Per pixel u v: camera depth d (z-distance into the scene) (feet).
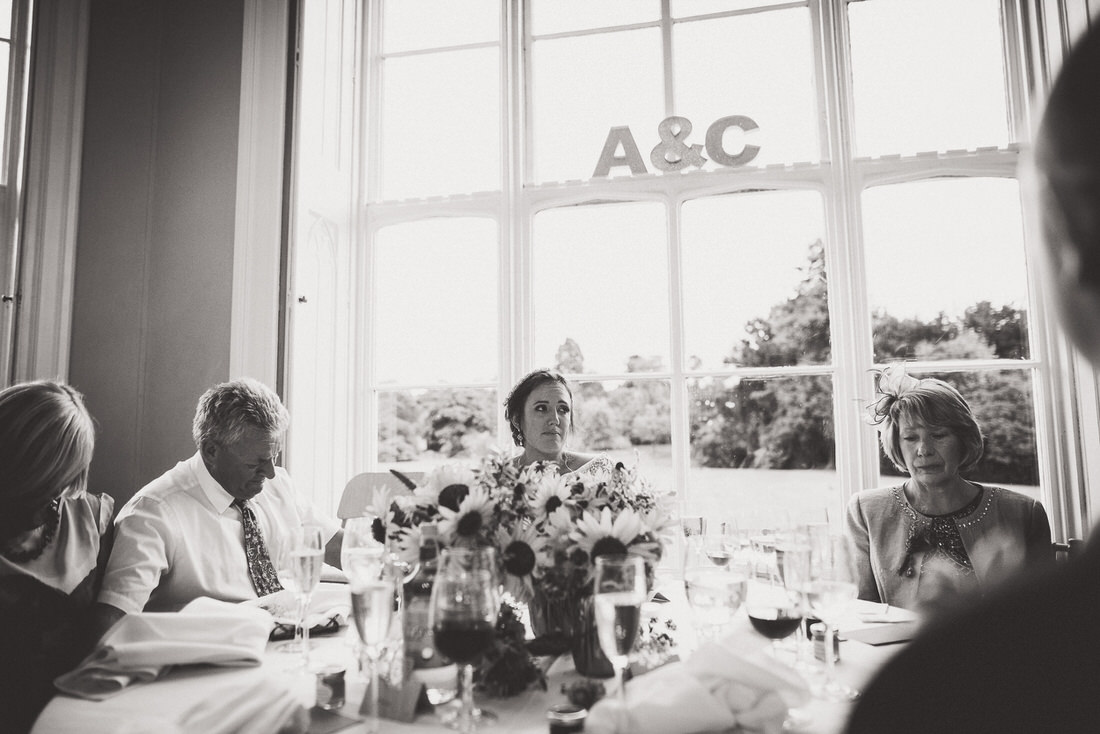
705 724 2.73
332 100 11.12
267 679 3.18
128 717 3.01
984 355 9.59
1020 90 9.85
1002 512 6.24
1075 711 0.88
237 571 6.05
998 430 9.39
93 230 9.90
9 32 9.73
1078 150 0.96
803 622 4.36
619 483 4.21
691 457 10.37
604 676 3.56
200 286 9.77
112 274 9.85
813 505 9.89
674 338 10.51
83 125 9.99
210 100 10.07
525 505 3.92
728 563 5.10
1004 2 10.03
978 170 9.82
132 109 10.11
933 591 5.89
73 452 4.71
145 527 5.53
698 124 11.00
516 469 4.15
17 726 4.15
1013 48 9.93
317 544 4.28
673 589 6.24
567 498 4.02
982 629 0.97
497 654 3.43
